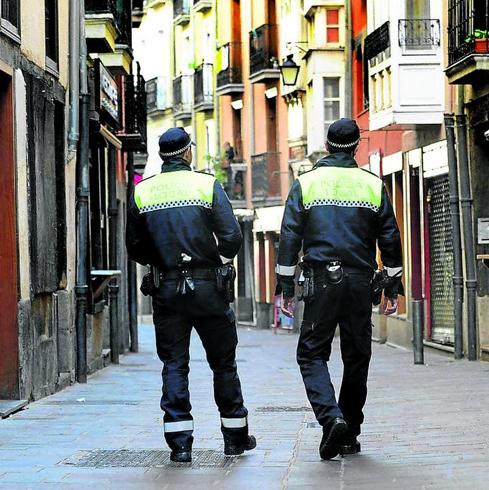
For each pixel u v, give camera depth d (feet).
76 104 148.25
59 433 89.66
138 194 74.64
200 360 197.06
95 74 171.94
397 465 71.00
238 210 399.44
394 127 213.25
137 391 130.52
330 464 71.92
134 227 74.90
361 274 73.51
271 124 387.14
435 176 205.36
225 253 73.77
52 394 127.95
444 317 201.46
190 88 457.68
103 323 187.93
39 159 124.26
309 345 73.51
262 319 390.01
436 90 201.05
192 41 453.99
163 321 74.02
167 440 73.87
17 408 106.93
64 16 144.87
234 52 406.21
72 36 147.74
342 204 73.61
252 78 384.27
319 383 72.74
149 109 487.20
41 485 66.44
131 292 235.20
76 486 65.98
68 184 146.20
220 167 408.67
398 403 107.45
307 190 73.97
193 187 74.08
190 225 73.51
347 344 74.43
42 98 127.65
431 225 208.85
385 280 74.54
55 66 137.49
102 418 100.22
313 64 318.45
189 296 73.26
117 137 218.38
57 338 135.03
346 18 268.41
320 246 73.36
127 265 250.78
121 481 67.36
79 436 87.71
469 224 179.01
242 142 407.85
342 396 75.51
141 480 67.62
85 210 152.35
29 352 115.65
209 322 74.33
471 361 174.81
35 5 125.70
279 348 250.37
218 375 75.92
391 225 74.18
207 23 440.86
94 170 186.09
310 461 73.26
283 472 69.62
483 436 83.30
